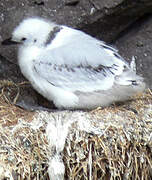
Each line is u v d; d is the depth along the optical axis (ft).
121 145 15.40
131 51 19.49
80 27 18.89
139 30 19.43
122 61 17.24
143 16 19.42
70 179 15.11
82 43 17.11
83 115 16.11
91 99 16.89
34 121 15.72
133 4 18.37
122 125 15.71
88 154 15.21
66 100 16.85
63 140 15.08
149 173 15.96
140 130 15.81
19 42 17.28
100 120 15.85
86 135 15.29
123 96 17.12
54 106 18.92
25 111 17.21
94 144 15.26
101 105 17.13
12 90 18.90
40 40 17.03
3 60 19.36
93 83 16.81
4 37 18.83
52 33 17.28
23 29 16.98
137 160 15.69
